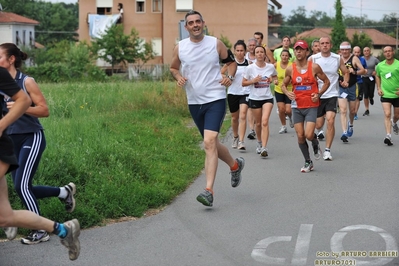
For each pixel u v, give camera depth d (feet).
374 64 62.75
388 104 43.27
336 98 37.73
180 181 30.30
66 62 171.32
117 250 20.80
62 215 23.52
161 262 19.58
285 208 26.08
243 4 201.26
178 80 26.08
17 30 246.06
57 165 27.27
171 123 52.37
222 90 26.16
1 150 16.89
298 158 38.47
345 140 44.47
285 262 19.44
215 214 25.27
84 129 39.06
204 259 19.83
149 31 206.39
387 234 22.12
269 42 274.57
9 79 17.03
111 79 165.58
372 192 28.84
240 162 28.07
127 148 33.58
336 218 24.36
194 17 25.68
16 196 24.77
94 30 202.69
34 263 19.53
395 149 41.52
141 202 25.95
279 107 48.96
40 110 21.42
